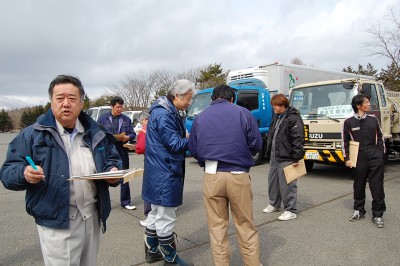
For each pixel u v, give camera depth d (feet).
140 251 12.78
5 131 159.63
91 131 7.47
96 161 7.37
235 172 9.69
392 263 11.39
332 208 18.02
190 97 11.13
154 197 10.64
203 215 17.20
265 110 33.58
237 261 11.76
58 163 6.74
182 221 16.25
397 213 16.89
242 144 9.75
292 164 15.53
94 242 7.63
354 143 15.30
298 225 15.40
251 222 10.02
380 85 28.32
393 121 30.58
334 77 43.11
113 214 17.57
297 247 12.89
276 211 17.56
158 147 10.63
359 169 15.38
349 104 24.88
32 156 6.65
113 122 18.57
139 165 35.99
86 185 7.25
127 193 18.45
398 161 36.60
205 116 10.14
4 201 21.08
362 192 15.66
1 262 12.01
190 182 25.79
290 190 16.17
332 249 12.63
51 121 6.85
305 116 26.71
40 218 6.79
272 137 17.13
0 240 14.17
